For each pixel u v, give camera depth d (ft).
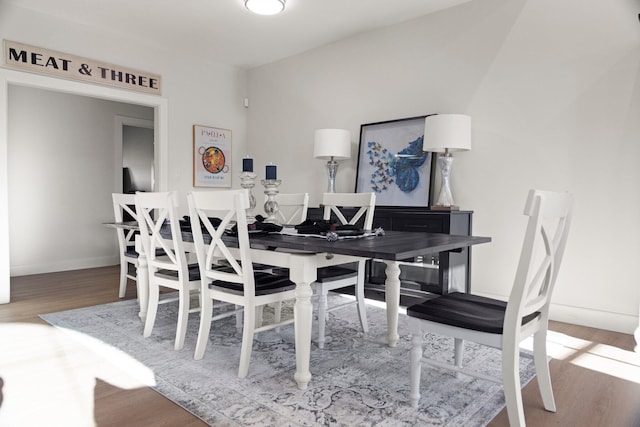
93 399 5.98
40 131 16.25
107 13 12.57
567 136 10.08
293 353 7.74
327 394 6.15
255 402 5.90
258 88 17.70
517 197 10.87
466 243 6.46
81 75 13.32
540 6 10.45
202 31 13.97
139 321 9.72
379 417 5.50
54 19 12.75
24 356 7.55
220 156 17.28
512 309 4.84
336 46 14.88
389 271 8.21
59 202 16.80
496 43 11.19
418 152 12.53
